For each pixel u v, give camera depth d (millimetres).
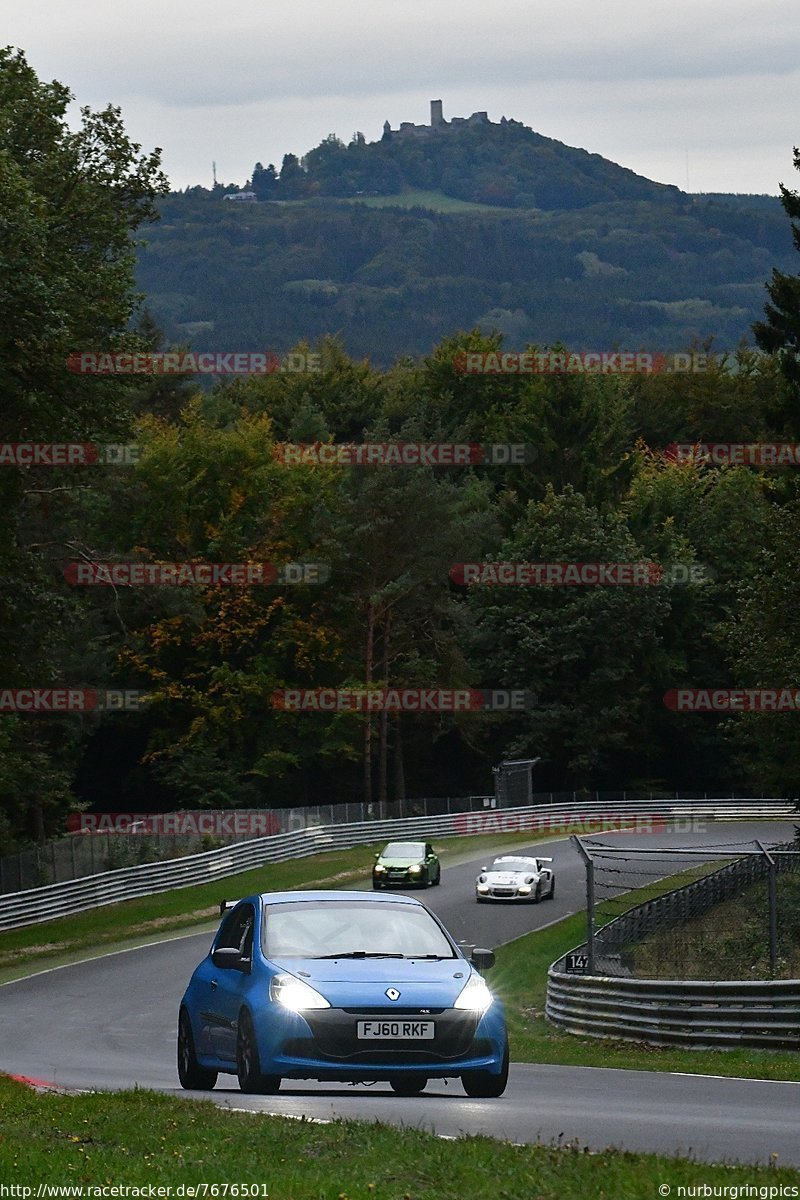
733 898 75500
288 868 141625
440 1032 29812
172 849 135500
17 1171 20844
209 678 189000
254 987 30578
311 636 186125
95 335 98688
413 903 33812
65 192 103125
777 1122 28125
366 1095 33188
